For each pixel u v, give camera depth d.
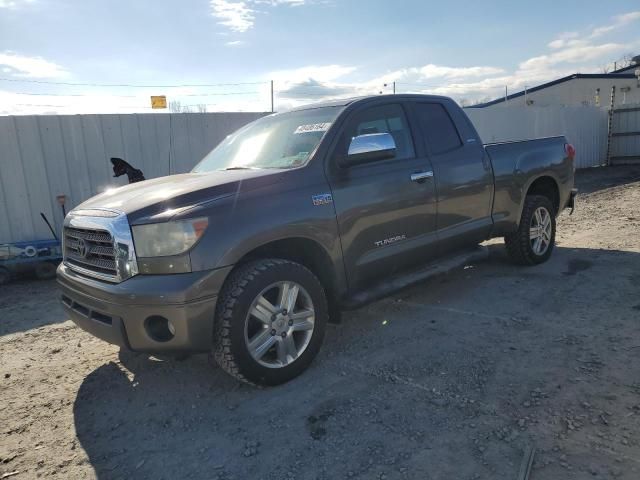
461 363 3.56
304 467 2.57
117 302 3.05
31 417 3.29
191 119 8.76
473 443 2.65
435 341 3.98
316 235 3.56
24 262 7.02
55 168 7.71
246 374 3.23
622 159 19.23
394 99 4.46
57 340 4.68
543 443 2.60
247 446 2.79
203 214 3.06
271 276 3.28
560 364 3.44
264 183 3.41
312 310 3.54
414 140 4.49
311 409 3.11
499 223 5.29
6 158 7.37
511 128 16.12
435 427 2.82
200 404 3.29
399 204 4.16
